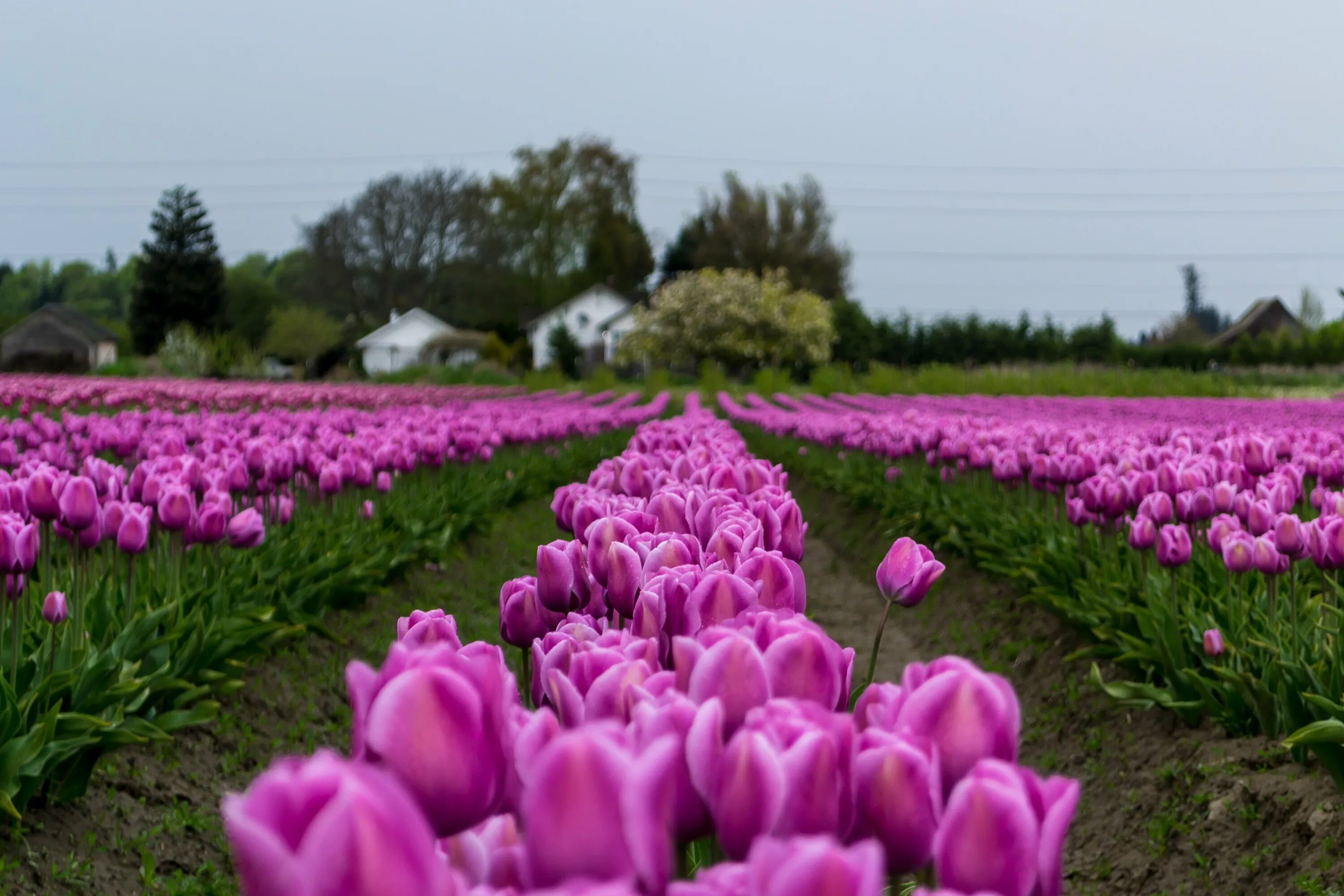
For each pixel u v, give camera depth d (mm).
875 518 13211
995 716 984
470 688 892
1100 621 6324
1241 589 5184
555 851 787
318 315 73625
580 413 22594
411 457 9359
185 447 8562
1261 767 4570
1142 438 10055
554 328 81562
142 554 5762
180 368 51000
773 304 62031
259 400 21953
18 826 3967
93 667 4477
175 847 4488
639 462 4145
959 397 38656
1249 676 4789
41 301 128125
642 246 97375
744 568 1889
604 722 932
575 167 91562
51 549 5887
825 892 710
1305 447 7789
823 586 11266
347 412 13352
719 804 972
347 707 6359
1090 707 6141
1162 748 5242
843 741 1002
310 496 8469
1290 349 52656
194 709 5055
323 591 7094
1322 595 5520
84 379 31875
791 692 1185
